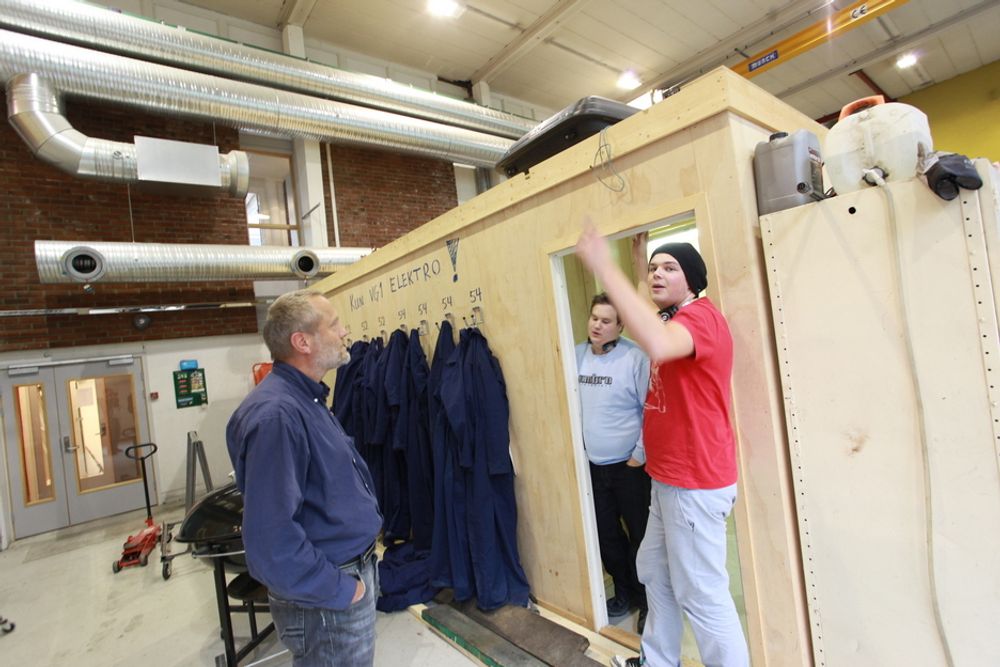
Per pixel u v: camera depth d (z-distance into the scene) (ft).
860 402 4.01
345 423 10.19
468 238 7.70
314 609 3.91
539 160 7.41
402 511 9.11
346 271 11.46
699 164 4.69
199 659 7.06
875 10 14.87
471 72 21.89
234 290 18.02
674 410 4.07
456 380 7.20
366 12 17.29
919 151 3.87
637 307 3.35
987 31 19.16
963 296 3.52
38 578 11.03
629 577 6.70
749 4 17.49
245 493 3.55
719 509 4.00
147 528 12.46
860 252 3.95
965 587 3.61
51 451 14.90
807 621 4.44
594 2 17.21
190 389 17.04
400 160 22.34
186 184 14.66
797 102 24.54
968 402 3.54
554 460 6.54
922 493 3.76
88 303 15.65
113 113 16.14
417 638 6.73
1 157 14.67
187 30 13.94
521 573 7.04
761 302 4.46
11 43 11.75
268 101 14.80
